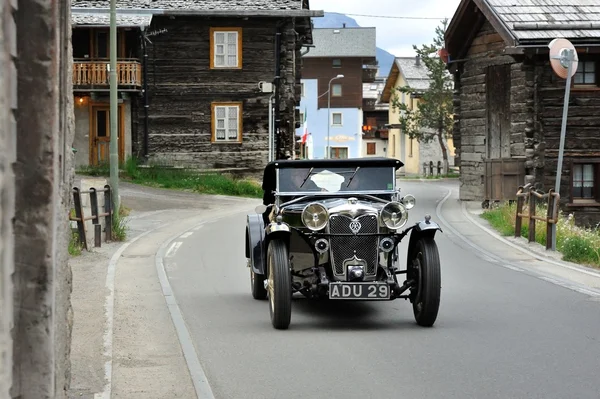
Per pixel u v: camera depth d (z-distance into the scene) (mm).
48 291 2744
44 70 2715
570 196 27281
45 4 2691
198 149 40406
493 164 27609
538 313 10656
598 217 27375
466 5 30297
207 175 37219
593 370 7570
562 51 17734
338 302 11664
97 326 9594
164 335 9289
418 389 6926
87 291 12188
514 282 13609
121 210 26234
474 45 31688
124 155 40219
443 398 6641
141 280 13680
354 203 9844
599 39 26609
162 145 40312
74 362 7832
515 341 8883
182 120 40406
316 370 7645
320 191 10773
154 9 39062
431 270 9398
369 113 106312
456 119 33531
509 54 26641
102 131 40500
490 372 7504
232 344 8836
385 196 10805
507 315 10516
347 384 7121
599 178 27438
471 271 15008
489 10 28219
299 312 10875
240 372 7602
